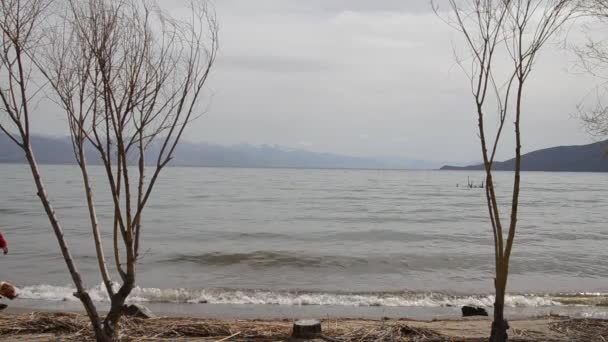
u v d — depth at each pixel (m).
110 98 3.68
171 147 3.96
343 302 12.41
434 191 85.06
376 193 75.62
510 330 7.23
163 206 44.28
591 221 36.97
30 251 18.81
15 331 6.41
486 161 5.03
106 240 22.00
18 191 60.12
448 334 7.10
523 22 4.79
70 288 12.97
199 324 6.74
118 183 3.97
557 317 8.59
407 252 20.23
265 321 8.20
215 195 62.72
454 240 25.11
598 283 15.34
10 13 3.53
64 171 155.25
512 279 15.83
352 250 20.70
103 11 3.68
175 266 16.80
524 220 37.47
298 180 135.75
